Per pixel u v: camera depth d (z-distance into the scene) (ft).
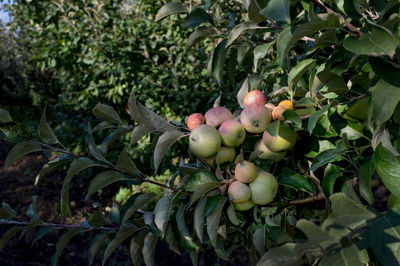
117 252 15.85
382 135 3.51
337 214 2.69
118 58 18.93
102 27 19.30
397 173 3.15
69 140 23.76
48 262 15.55
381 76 3.00
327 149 4.28
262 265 2.81
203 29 5.41
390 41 2.72
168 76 18.20
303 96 4.74
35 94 31.42
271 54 7.06
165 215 4.21
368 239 2.70
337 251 2.56
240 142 4.21
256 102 4.48
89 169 22.52
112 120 4.72
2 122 4.12
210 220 4.00
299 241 4.19
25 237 17.30
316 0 3.55
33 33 22.29
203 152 4.09
